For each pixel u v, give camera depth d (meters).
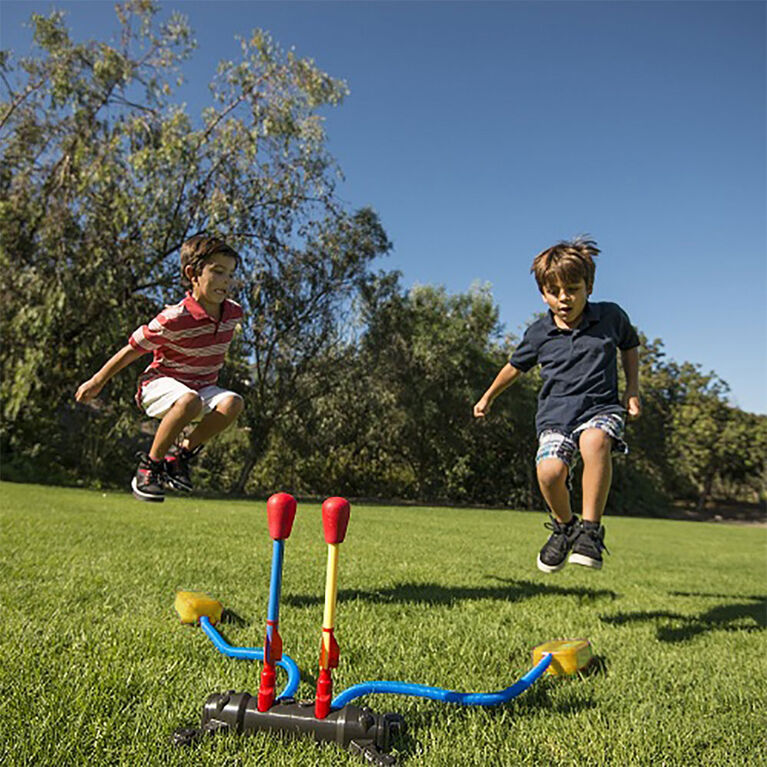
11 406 14.62
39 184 15.66
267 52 17.38
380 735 1.72
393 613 3.45
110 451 16.56
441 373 25.64
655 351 39.38
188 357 3.67
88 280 15.07
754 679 2.57
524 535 10.78
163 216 16.44
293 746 1.69
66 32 16.05
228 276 3.58
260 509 12.44
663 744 1.84
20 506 8.45
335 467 26.09
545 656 2.50
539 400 3.70
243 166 17.30
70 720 1.75
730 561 9.22
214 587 3.74
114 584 3.56
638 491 33.06
